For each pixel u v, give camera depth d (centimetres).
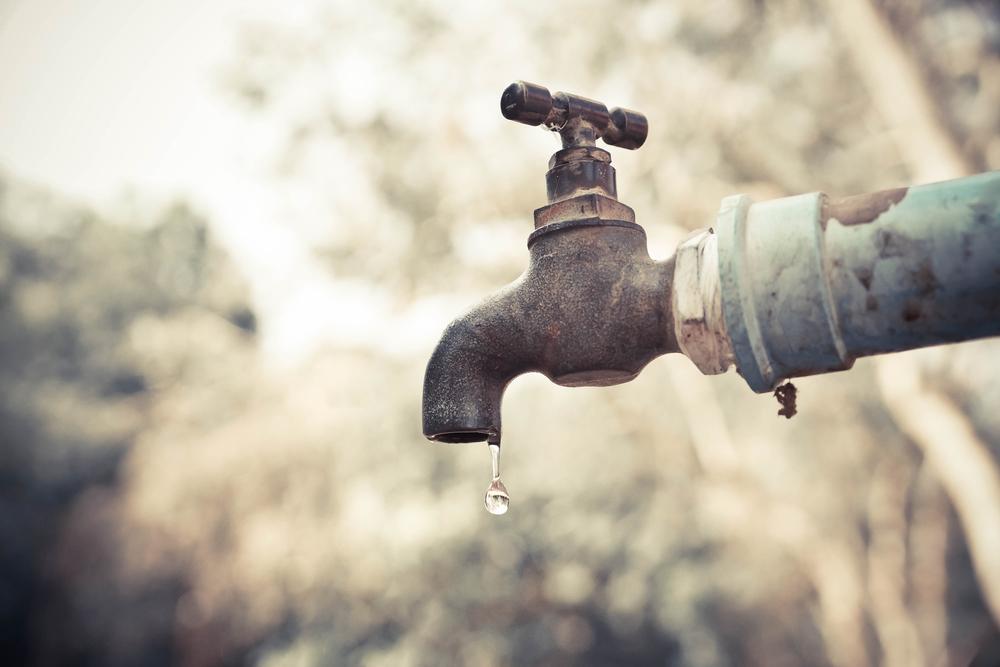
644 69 1297
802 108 1269
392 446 2131
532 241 165
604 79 1334
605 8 1280
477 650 2152
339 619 2259
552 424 2166
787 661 2184
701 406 1669
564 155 163
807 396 1770
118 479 2816
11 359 3164
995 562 1071
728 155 1293
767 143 1281
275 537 2305
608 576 2203
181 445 2570
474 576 2111
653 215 1357
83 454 2856
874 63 1056
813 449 1873
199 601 2556
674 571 2066
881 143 1233
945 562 2014
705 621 2095
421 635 2128
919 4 1041
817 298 129
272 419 2367
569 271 159
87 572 2678
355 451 2167
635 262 158
